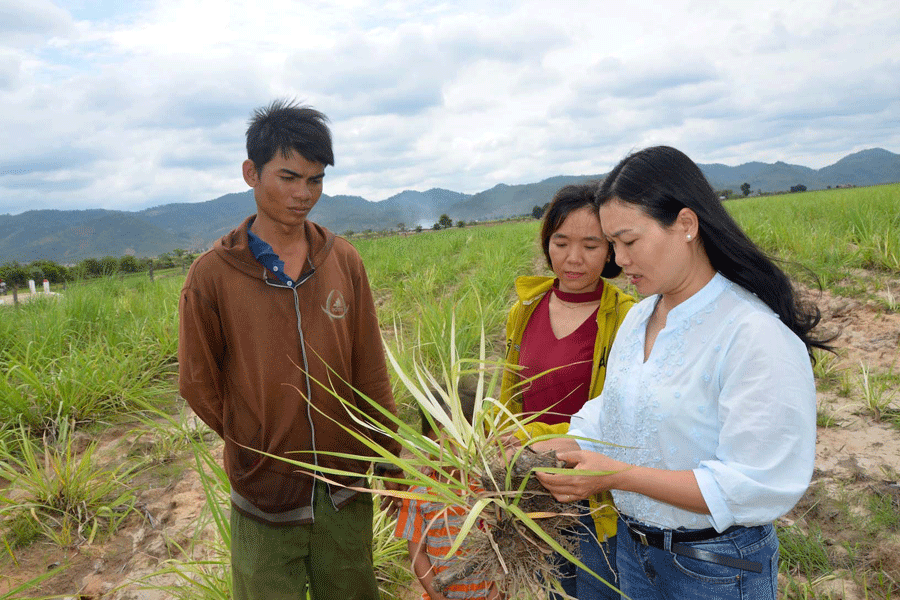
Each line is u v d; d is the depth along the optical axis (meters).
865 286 6.68
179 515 3.46
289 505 1.82
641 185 1.21
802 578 2.53
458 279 11.11
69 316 6.64
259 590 1.83
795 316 1.27
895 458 3.37
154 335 6.52
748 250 1.22
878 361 4.79
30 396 4.72
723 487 1.15
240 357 1.77
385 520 2.96
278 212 1.71
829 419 3.91
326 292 1.84
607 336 1.96
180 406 5.18
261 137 1.65
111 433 4.59
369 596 2.08
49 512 3.45
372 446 1.46
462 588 2.03
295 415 1.80
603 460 1.32
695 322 1.29
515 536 1.48
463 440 1.61
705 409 1.26
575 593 2.04
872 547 2.65
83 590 2.83
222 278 1.74
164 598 2.71
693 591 1.37
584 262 1.95
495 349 5.92
